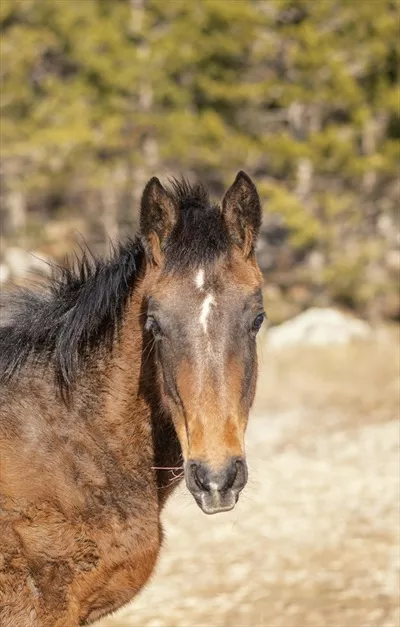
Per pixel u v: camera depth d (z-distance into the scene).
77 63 32.44
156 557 5.48
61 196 33.22
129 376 5.36
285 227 29.42
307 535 10.45
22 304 5.74
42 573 5.16
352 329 24.39
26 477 5.18
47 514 5.16
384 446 14.09
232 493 4.68
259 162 29.48
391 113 28.36
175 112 29.38
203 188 5.46
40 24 32.53
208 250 4.98
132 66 29.84
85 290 5.52
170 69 29.77
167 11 29.98
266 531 10.67
